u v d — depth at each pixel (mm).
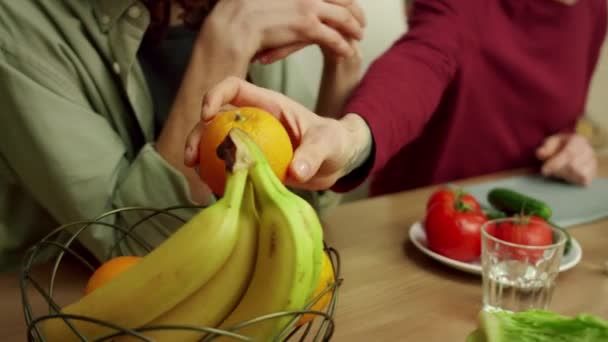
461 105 1341
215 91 551
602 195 1169
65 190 850
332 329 469
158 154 859
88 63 906
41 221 984
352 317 688
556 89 1412
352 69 1012
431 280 797
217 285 428
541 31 1369
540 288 722
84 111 885
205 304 429
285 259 397
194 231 410
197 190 901
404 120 886
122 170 899
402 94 919
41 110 837
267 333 413
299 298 405
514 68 1351
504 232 788
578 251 849
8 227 967
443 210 840
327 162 624
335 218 1004
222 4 882
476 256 824
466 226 813
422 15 1247
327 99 1029
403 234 947
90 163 856
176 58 1000
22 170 878
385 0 1760
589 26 1454
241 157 424
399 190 1508
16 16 864
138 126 981
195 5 978
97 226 834
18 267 941
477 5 1287
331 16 862
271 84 1094
